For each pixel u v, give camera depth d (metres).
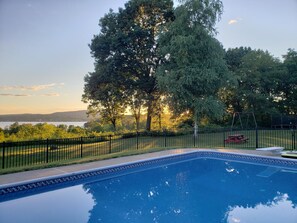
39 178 7.62
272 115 33.88
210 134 24.98
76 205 6.36
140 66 28.00
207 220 5.34
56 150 14.97
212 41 21.11
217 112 21.52
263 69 36.50
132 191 7.64
